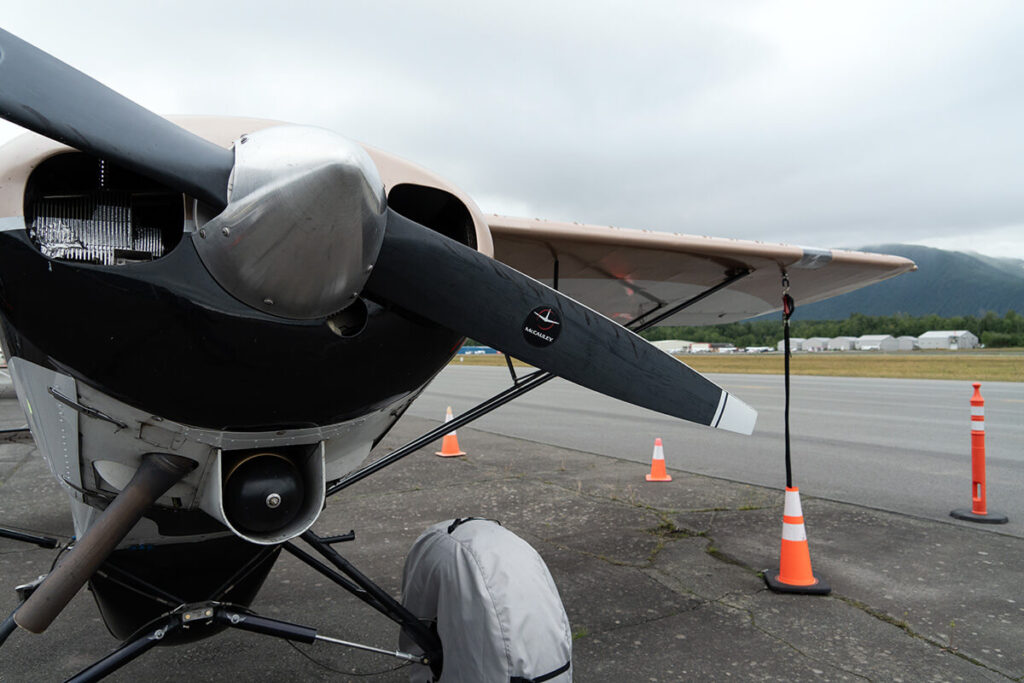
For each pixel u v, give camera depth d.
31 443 8.15
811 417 11.99
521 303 1.70
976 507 4.96
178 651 2.83
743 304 4.91
